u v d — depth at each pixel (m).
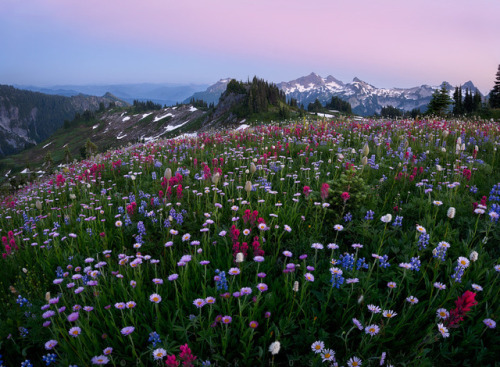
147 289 3.86
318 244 3.92
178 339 3.12
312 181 7.44
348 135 13.20
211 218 5.47
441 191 6.21
